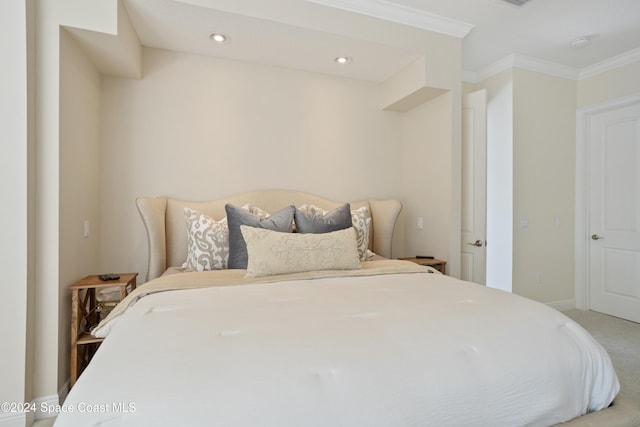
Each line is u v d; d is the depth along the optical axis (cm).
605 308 340
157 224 223
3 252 158
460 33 264
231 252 203
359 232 240
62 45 176
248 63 272
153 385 74
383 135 320
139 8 197
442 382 87
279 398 75
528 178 337
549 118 347
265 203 268
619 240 329
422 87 261
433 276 187
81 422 67
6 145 158
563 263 356
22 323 160
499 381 92
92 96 218
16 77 160
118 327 113
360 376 83
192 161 257
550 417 98
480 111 279
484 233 275
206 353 86
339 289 153
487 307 125
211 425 68
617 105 324
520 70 330
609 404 114
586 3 232
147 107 246
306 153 291
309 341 94
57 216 171
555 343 108
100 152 234
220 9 200
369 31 237
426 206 297
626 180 323
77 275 196
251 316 114
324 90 297
